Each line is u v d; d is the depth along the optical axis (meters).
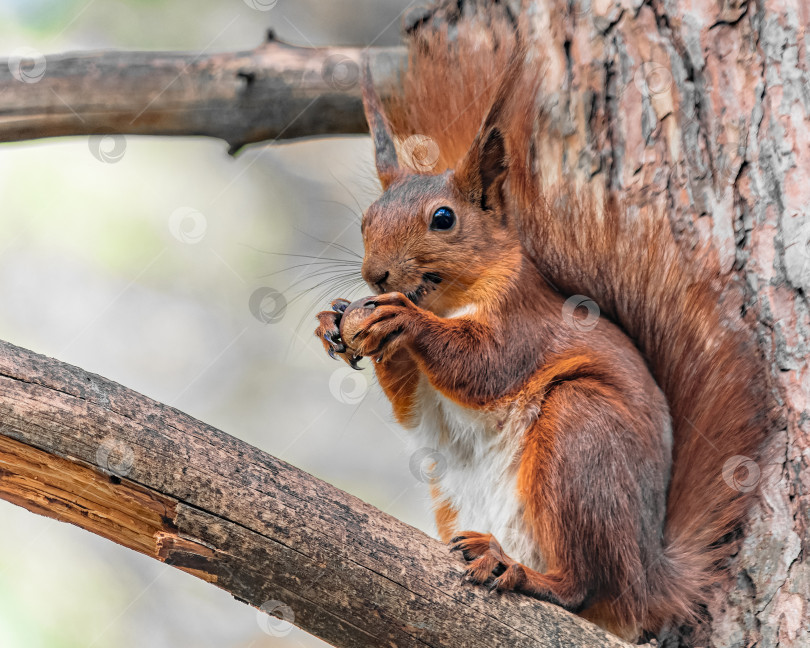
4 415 4.52
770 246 4.62
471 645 4.54
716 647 4.59
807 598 4.59
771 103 4.64
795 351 4.61
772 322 4.62
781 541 4.59
